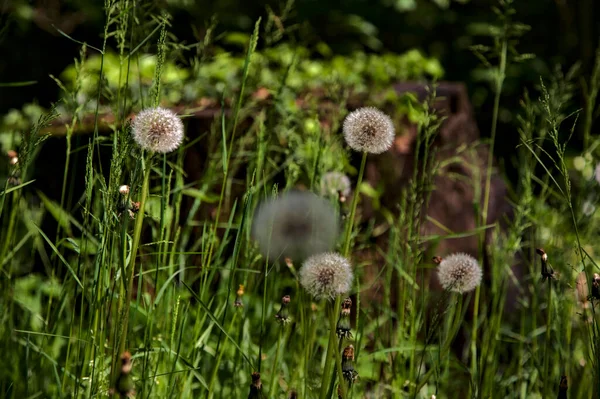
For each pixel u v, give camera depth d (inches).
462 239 191.3
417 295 160.6
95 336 92.1
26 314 133.7
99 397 93.0
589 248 154.4
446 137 197.9
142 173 95.9
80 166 181.6
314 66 212.4
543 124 150.2
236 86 189.2
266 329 136.7
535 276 138.3
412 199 132.4
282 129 150.2
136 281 144.6
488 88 419.8
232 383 115.2
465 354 150.8
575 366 126.2
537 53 436.5
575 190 206.5
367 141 88.3
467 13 441.1
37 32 417.4
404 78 251.4
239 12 410.0
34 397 107.7
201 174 170.7
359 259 169.3
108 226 91.4
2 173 161.2
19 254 155.0
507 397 131.2
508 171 393.4
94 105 167.8
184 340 125.3
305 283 82.7
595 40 417.7
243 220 94.8
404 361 125.0
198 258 158.7
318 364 139.4
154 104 99.3
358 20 380.2
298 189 164.4
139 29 130.3
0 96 414.3
